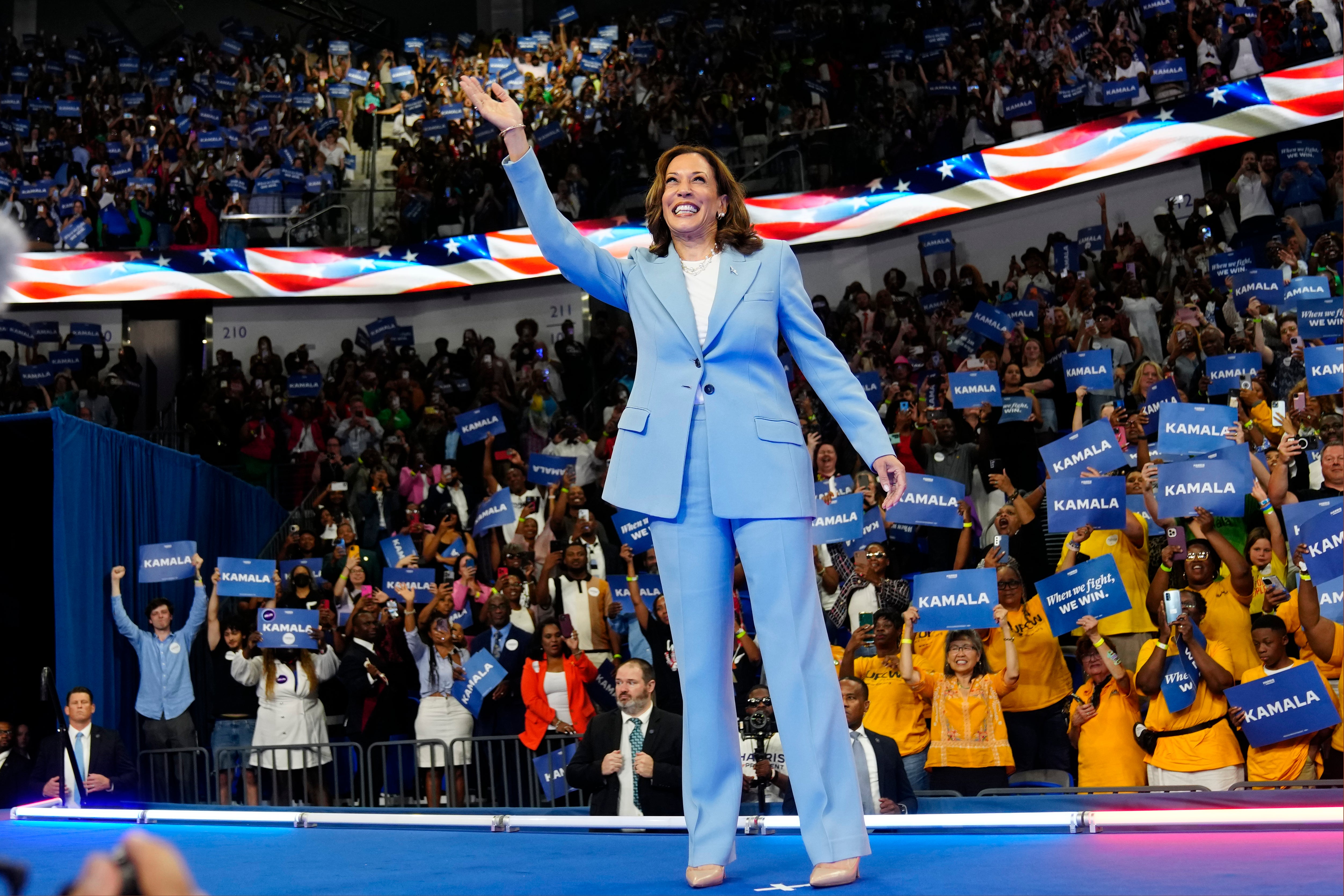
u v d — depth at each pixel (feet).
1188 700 20.97
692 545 8.11
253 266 59.98
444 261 59.72
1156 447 31.96
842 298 56.24
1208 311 40.16
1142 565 25.94
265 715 29.25
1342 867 6.61
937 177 52.06
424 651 28.84
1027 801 14.21
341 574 36.14
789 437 8.14
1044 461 29.25
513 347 57.11
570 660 26.61
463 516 42.34
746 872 7.92
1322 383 27.43
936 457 34.50
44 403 55.77
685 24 71.77
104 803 15.81
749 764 17.90
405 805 27.81
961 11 61.57
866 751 17.37
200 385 58.08
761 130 57.72
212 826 11.44
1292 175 44.60
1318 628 21.13
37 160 66.54
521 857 8.66
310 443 52.06
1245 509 25.34
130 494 31.53
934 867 7.55
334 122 68.69
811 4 65.46
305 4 80.79
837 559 28.71
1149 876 6.71
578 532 34.50
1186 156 47.88
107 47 79.82
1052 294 46.75
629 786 19.24
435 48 78.33
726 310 8.21
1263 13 47.67
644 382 8.38
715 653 8.02
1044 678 23.95
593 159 58.75
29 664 33.17
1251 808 8.21
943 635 24.90
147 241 61.05
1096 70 50.60
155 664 29.35
